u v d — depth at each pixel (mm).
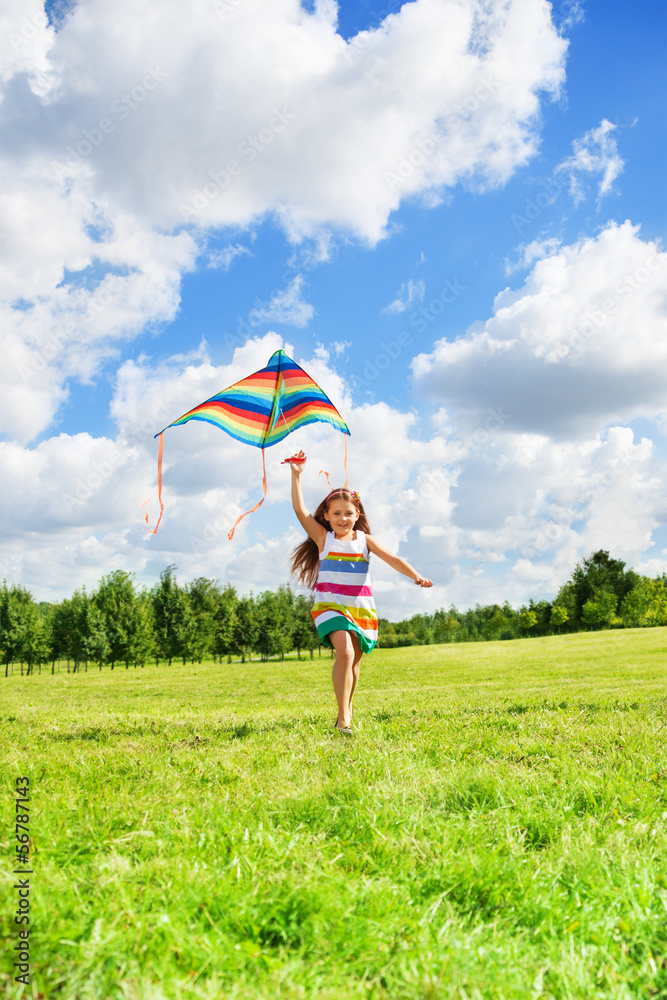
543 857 2086
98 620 37500
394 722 5508
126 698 15812
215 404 4469
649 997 1349
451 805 2680
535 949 1510
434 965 1369
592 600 66938
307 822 2441
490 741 4270
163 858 2021
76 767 3506
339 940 1511
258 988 1298
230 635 44344
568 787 2885
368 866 1998
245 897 1669
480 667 24047
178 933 1461
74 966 1353
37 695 18141
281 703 10055
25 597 39719
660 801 2768
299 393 4809
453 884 1825
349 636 4703
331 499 4941
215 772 3342
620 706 6500
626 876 1878
